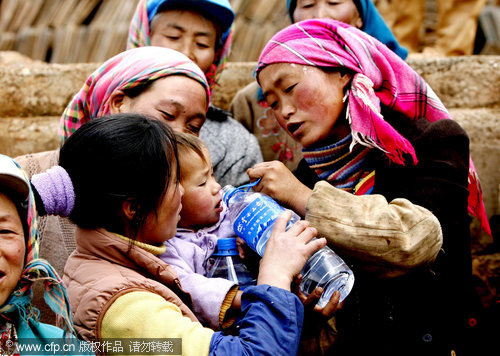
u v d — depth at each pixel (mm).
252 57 4605
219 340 1318
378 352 1777
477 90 2807
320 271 1560
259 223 1593
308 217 1588
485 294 2584
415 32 3740
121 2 4754
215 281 1526
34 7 4863
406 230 1538
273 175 1755
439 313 1751
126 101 1871
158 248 1482
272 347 1312
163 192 1426
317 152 1853
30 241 1240
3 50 4750
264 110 2674
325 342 2045
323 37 1814
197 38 2396
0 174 1147
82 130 1441
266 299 1369
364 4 2586
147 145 1410
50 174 1367
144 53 1915
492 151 2717
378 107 1763
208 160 1703
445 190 1700
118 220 1441
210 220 1692
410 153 1682
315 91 1757
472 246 2684
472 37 3682
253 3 4734
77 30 4699
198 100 1858
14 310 1224
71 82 2992
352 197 1604
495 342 2029
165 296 1413
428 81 2848
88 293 1358
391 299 1756
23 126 2957
